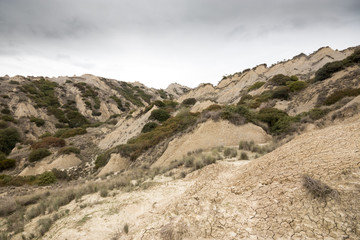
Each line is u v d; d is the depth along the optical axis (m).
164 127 29.52
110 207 7.54
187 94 79.19
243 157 10.86
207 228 3.97
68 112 64.94
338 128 7.25
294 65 59.25
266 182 5.06
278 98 32.88
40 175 24.02
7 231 7.56
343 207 3.28
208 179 7.70
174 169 12.16
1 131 44.09
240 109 20.33
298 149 6.48
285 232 3.24
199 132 18.61
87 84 91.44
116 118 65.50
